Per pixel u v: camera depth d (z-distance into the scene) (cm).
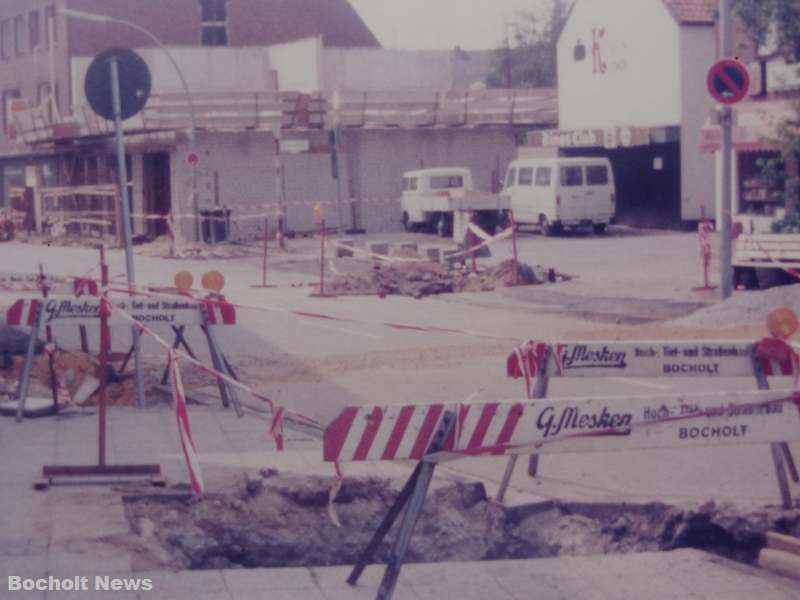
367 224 4594
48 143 5059
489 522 757
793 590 626
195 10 6016
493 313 1994
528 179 4097
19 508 730
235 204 4375
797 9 2591
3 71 6344
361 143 4603
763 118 2747
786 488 767
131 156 4528
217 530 735
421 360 1444
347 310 2050
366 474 821
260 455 891
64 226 4906
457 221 2833
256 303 2178
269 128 4359
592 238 3872
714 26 3941
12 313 1034
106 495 763
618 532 754
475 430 584
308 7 6334
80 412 1057
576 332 1666
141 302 1073
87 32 5766
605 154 4428
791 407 630
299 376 1328
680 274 2558
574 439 602
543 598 604
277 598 588
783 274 2120
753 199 3334
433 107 4678
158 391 1169
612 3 4334
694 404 617
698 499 781
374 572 636
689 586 627
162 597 583
